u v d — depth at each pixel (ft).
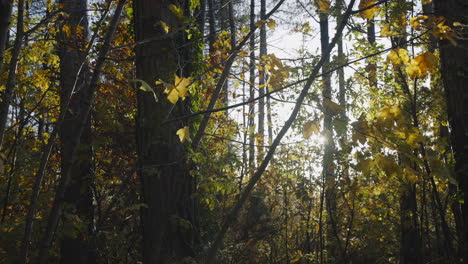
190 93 10.91
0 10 4.92
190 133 11.06
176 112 10.46
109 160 18.13
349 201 20.08
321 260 19.47
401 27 6.54
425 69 6.11
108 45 6.79
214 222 15.55
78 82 15.78
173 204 10.11
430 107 16.19
